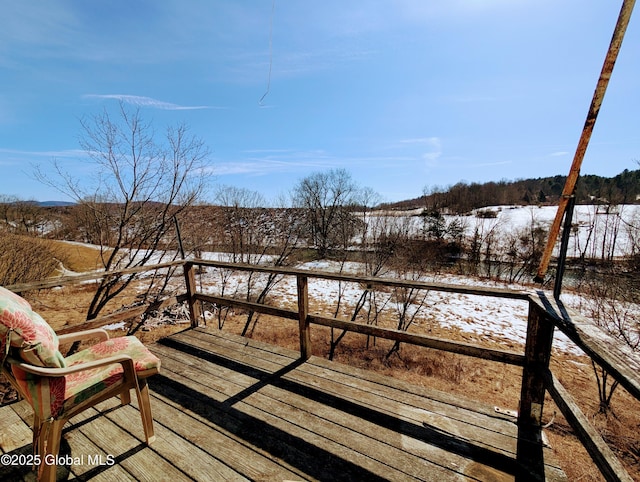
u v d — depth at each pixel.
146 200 5.55
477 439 1.92
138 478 1.66
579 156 1.63
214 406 2.27
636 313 7.86
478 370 8.52
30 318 1.42
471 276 18.75
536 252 19.05
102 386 1.64
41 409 1.43
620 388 7.40
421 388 2.45
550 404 6.53
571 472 4.59
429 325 11.61
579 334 1.29
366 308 12.96
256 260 12.77
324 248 20.02
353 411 2.19
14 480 1.66
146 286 12.82
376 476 1.67
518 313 12.72
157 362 1.87
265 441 1.92
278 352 3.10
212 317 11.61
